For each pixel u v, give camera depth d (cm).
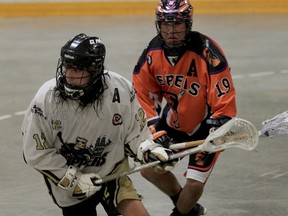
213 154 822
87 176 682
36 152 670
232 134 668
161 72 829
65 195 702
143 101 842
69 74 636
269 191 1032
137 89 844
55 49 2206
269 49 2177
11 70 1928
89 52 631
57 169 676
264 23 2634
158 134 806
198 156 823
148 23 2636
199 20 2698
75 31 2497
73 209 716
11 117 1463
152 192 1036
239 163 1156
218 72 802
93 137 676
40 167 677
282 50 2162
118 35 2405
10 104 1569
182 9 786
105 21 2698
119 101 671
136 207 676
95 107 660
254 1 2861
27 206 986
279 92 1656
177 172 1113
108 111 667
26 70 1925
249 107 1518
